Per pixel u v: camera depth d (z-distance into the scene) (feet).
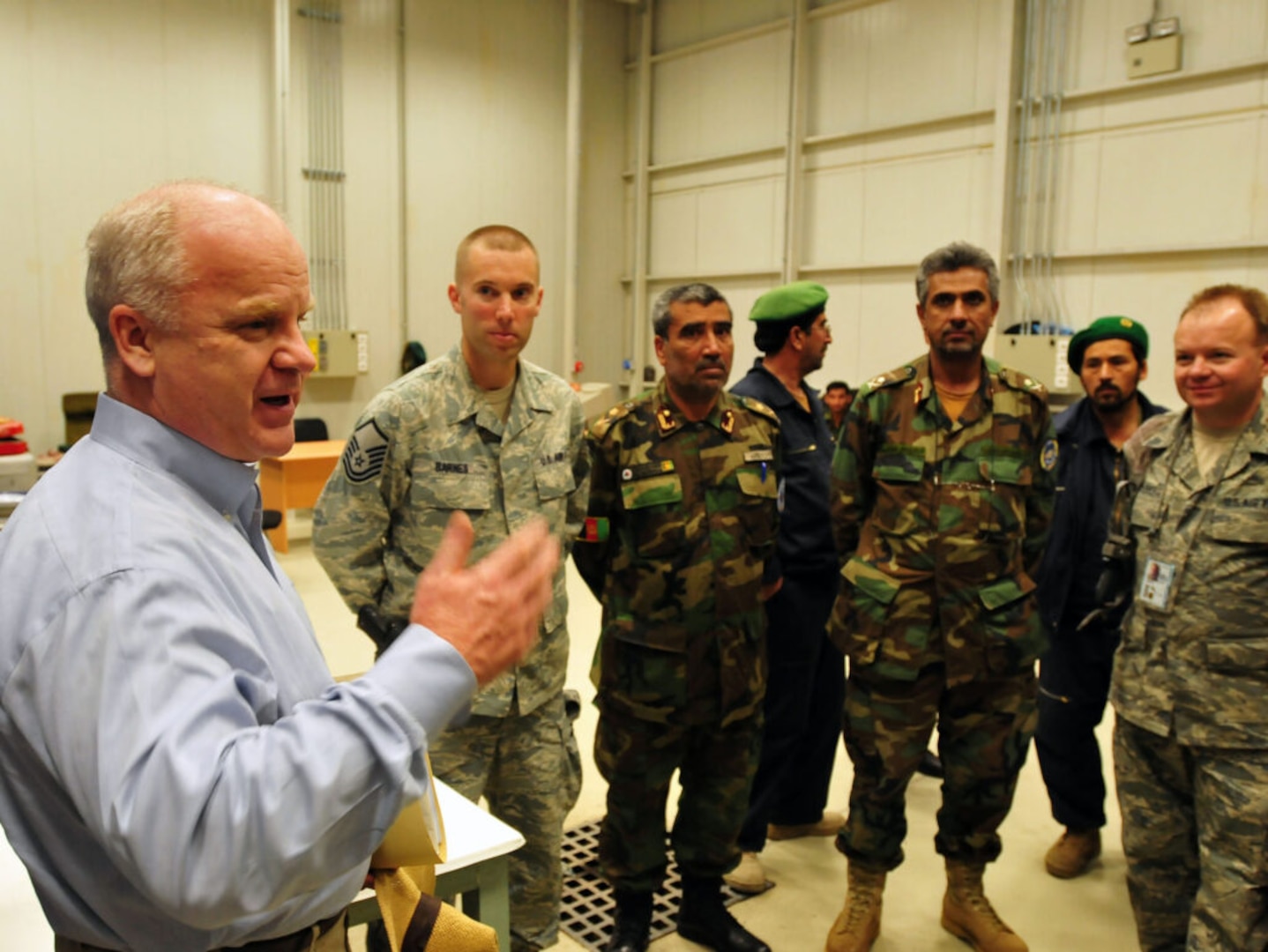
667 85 25.05
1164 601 6.12
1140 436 6.72
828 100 21.38
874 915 7.41
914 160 19.84
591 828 9.39
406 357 23.18
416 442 6.11
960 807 7.30
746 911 8.13
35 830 2.66
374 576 6.17
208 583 2.57
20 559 2.45
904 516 7.06
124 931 2.67
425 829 3.35
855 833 7.34
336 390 22.90
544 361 26.09
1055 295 17.80
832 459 8.11
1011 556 6.99
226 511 2.89
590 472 6.94
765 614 7.48
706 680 6.92
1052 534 8.51
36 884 2.71
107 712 2.21
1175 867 6.40
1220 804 5.79
